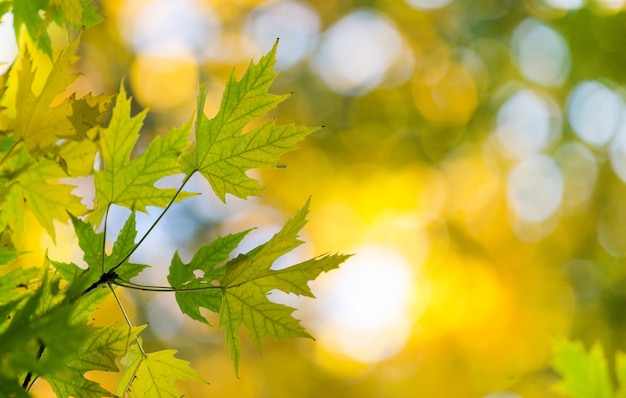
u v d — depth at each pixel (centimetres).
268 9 955
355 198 934
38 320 102
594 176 892
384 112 948
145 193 133
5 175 132
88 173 141
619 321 803
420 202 939
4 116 136
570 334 806
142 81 838
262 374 784
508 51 895
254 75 134
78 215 142
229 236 138
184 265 134
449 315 879
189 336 737
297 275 131
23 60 133
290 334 131
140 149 816
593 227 882
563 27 765
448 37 941
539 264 891
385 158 936
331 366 827
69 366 122
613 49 749
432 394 835
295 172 908
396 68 965
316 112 942
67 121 130
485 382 835
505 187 934
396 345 859
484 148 948
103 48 810
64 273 128
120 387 135
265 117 921
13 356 96
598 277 849
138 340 135
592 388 158
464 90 945
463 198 939
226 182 137
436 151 945
